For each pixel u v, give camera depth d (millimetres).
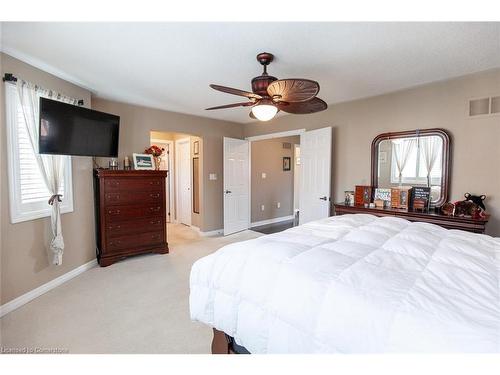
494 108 2711
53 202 2689
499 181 2705
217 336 1533
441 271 1138
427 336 807
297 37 2059
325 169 3928
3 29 1945
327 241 1589
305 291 1108
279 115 4762
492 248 1436
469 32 1975
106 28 1935
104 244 3436
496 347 723
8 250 2303
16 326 2088
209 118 5078
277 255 1368
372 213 3252
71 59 2475
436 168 3074
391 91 3379
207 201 5145
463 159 2906
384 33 1994
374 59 2453
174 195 6383
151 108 4289
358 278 1104
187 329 2078
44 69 2662
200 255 3934
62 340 1916
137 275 3156
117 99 3812
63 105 2686
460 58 2436
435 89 3068
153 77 2953
